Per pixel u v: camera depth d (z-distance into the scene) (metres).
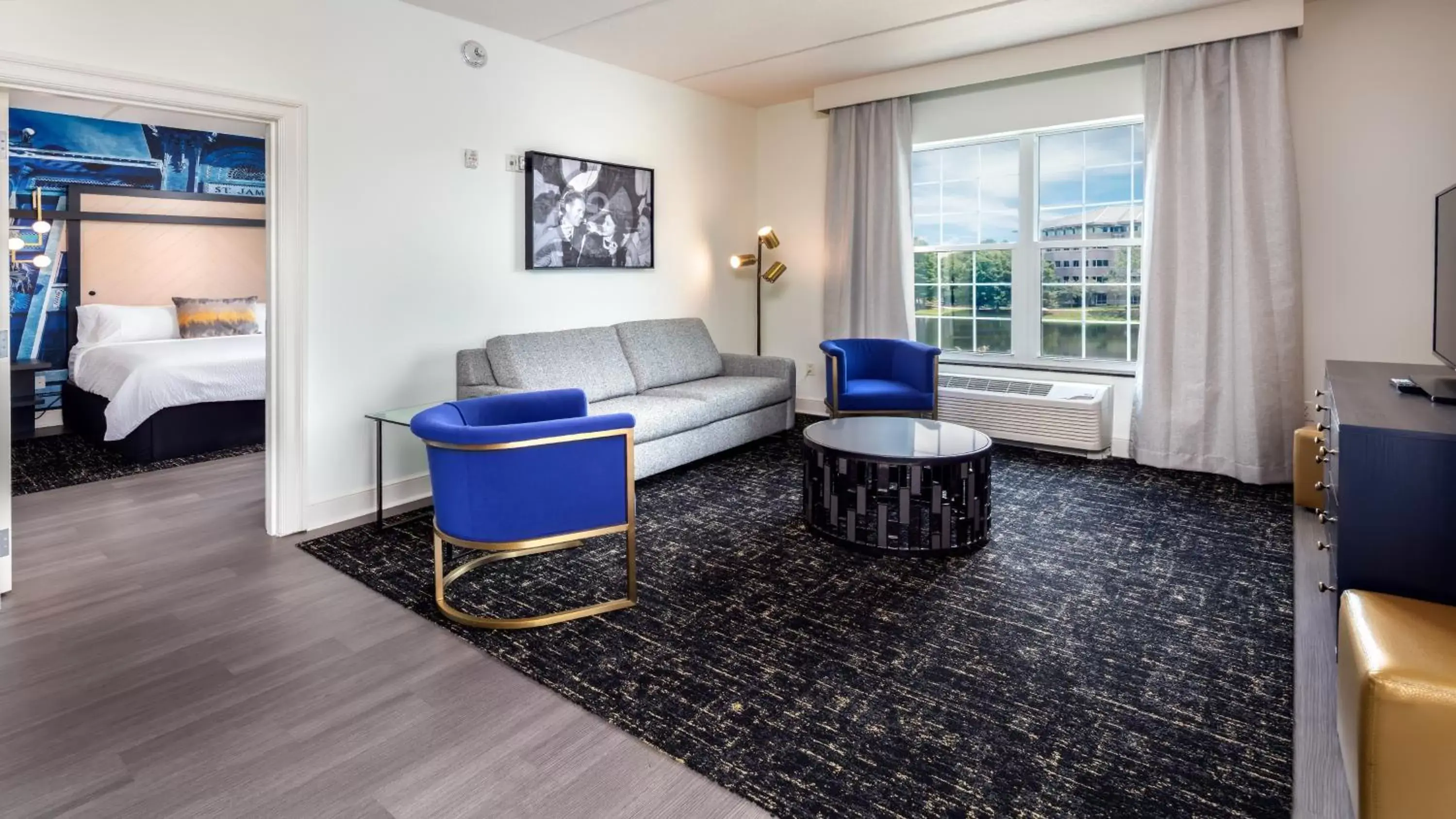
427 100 3.84
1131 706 2.00
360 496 3.71
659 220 5.31
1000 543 3.24
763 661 2.26
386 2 3.64
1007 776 1.72
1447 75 3.65
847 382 4.93
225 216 6.64
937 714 1.97
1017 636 2.40
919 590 2.76
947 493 3.04
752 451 4.99
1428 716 1.27
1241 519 3.52
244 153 6.72
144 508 3.83
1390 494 1.83
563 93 4.55
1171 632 2.41
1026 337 5.17
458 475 2.47
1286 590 2.73
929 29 4.26
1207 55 4.10
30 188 5.70
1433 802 1.28
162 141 6.27
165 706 2.02
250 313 6.46
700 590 2.77
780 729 1.91
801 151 5.92
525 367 4.00
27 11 2.58
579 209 4.64
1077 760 1.77
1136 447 4.53
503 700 2.06
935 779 1.71
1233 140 4.02
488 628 2.48
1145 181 4.36
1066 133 4.92
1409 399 2.31
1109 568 2.95
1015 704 2.01
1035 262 5.08
